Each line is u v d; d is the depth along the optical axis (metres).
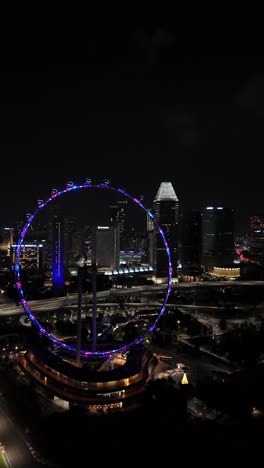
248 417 193.25
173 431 183.25
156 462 161.38
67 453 169.25
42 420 198.62
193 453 166.62
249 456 163.75
